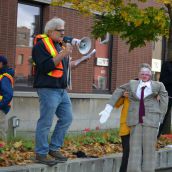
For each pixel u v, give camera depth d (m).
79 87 21.56
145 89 10.70
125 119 11.00
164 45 27.34
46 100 10.00
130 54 24.39
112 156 12.02
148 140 10.64
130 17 15.09
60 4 15.72
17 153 10.98
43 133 10.11
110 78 23.67
